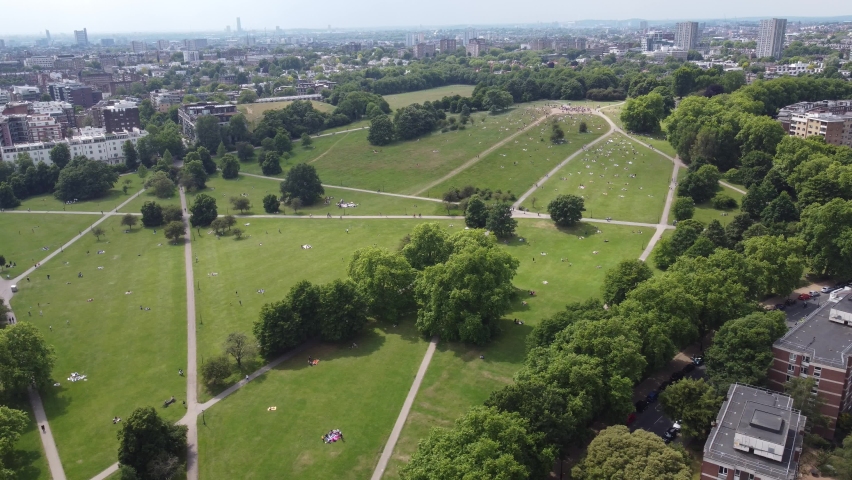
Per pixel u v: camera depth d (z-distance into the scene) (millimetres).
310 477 151500
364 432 167125
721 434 131250
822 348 160000
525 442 133875
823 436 155750
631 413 160000
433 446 134750
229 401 182500
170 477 149375
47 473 155500
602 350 161500
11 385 181750
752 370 161000
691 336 184125
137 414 153250
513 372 191375
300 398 182875
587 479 127750
